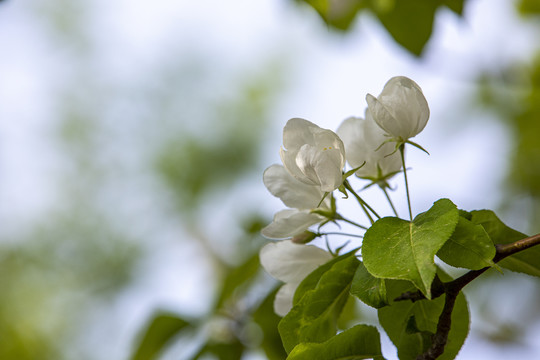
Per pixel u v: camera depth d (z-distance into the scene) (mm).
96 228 7648
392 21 4227
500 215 5770
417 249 1590
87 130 8258
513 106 6148
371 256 1625
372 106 1990
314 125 1950
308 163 1903
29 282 7473
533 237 1715
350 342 1813
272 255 2186
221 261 6164
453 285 1739
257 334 3521
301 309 1933
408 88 1997
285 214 2125
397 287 2000
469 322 2035
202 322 3516
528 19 5707
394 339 2035
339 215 2047
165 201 7672
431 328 2041
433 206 1700
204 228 7203
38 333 7203
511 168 5945
